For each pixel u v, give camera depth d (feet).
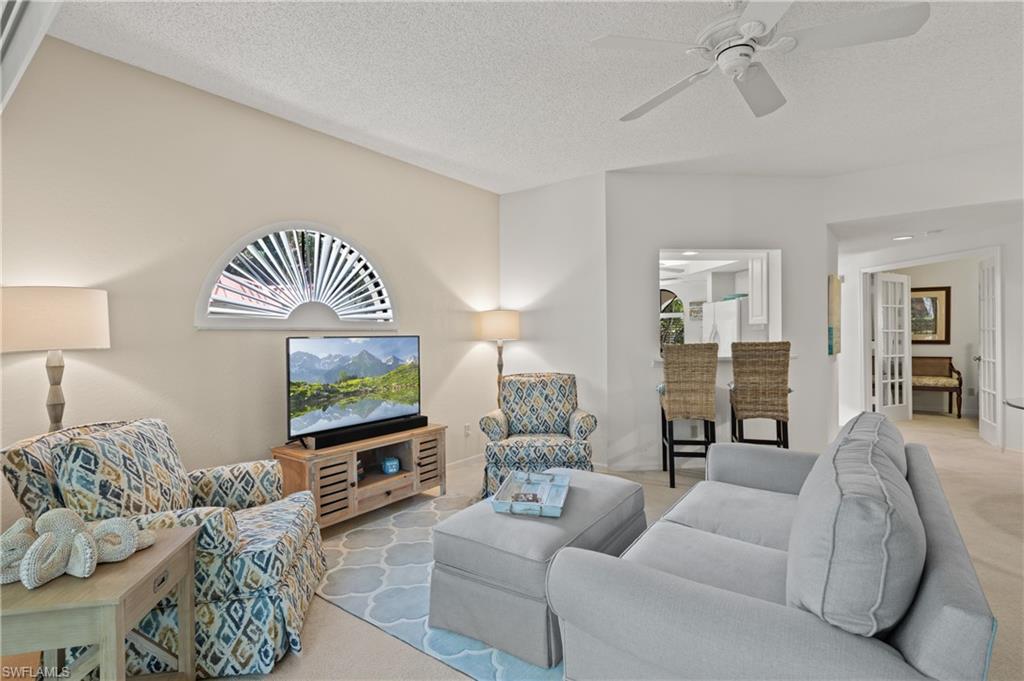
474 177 14.62
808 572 3.51
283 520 6.98
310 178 11.07
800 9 7.14
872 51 8.13
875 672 3.02
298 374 9.87
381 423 11.23
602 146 12.21
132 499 5.89
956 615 2.85
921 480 5.08
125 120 8.31
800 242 14.83
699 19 7.22
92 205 7.94
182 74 8.70
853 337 22.57
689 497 7.43
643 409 14.47
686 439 14.69
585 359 14.90
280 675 5.80
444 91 9.35
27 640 4.16
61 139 7.64
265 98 9.62
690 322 20.58
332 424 10.45
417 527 10.13
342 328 11.67
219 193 9.52
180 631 5.54
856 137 11.80
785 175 14.66
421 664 5.95
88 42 7.72
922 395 24.08
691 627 3.60
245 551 5.99
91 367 7.91
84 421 7.83
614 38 6.28
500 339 14.73
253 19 7.15
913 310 24.00
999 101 9.96
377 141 11.80
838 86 9.29
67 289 6.59
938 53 8.19
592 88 9.24
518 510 6.80
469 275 15.28
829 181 14.78
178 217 8.95
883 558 3.20
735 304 16.89
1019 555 8.44
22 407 7.26
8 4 5.35
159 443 6.84
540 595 5.77
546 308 15.57
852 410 22.65
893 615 3.23
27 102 7.32
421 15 7.07
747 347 12.62
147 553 5.01
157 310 8.68
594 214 14.66
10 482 5.42
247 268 9.95
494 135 11.50
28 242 7.34
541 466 11.33
